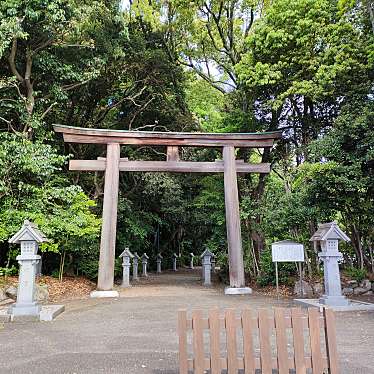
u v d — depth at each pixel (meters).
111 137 11.46
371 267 10.44
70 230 10.12
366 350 4.43
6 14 9.41
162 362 4.02
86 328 5.95
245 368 2.91
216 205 13.23
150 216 17.67
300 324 3.01
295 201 10.40
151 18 14.02
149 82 14.74
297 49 11.05
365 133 9.09
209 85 16.89
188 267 27.05
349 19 10.54
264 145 11.79
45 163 9.94
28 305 6.75
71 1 9.91
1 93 10.83
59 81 11.93
